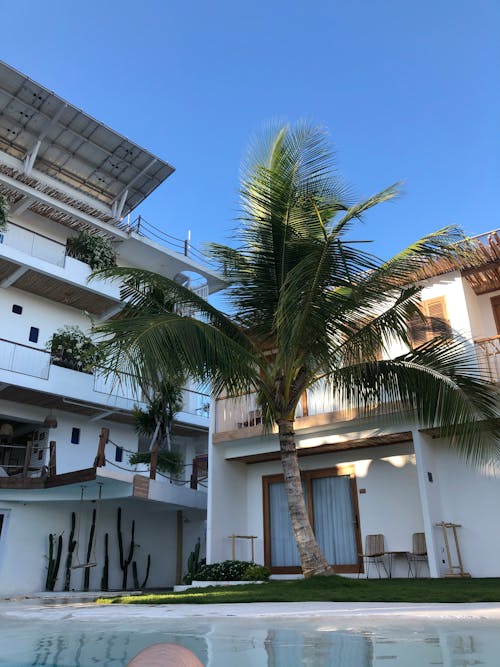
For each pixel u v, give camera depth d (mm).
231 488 12281
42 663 2848
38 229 17547
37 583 13438
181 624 4344
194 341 7953
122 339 7324
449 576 9078
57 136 16766
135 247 19219
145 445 19391
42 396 15398
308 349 8508
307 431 11234
